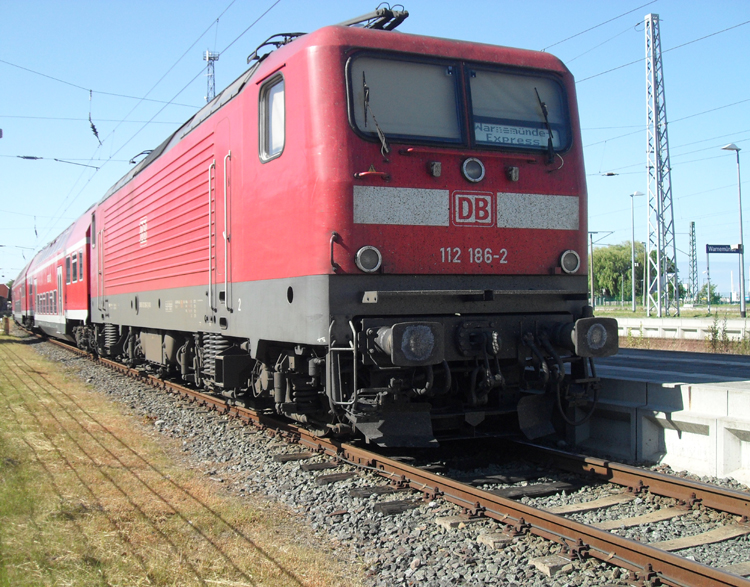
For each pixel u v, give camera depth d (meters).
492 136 6.74
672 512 5.25
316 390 7.19
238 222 7.78
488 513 5.09
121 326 14.78
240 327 7.76
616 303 80.69
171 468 6.87
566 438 7.75
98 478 6.36
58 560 4.37
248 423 8.96
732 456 6.18
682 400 6.73
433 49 6.61
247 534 4.91
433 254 6.38
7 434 8.30
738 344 17.23
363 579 4.16
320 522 5.18
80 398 11.94
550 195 6.95
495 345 6.30
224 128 8.29
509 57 6.96
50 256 25.98
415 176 6.35
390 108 6.36
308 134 6.24
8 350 24.88
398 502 5.50
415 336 5.79
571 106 7.17
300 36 7.34
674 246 30.70
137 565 4.30
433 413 6.74
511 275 6.77
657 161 30.45
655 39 30.09
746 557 4.39
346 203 6.07
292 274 6.50
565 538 4.50
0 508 5.34
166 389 12.48
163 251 10.88
